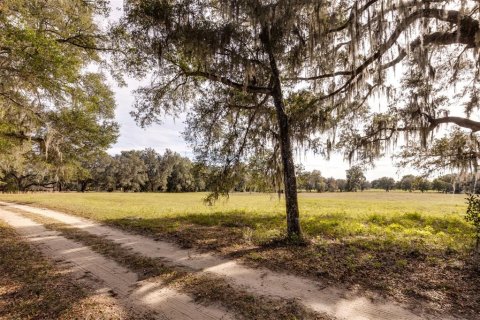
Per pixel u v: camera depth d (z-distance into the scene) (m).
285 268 6.09
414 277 5.35
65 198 33.56
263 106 9.99
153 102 10.23
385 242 8.00
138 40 8.67
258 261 6.62
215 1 7.92
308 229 10.08
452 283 4.98
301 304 4.43
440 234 8.82
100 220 13.48
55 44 6.97
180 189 89.06
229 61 7.89
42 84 7.46
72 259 7.00
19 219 14.01
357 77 8.62
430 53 7.60
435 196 47.62
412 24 6.87
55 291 5.05
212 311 4.25
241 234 9.69
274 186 10.73
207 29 7.39
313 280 5.40
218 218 13.87
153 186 92.56
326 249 7.37
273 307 4.34
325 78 9.78
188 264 6.50
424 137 8.45
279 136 9.41
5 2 6.53
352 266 6.00
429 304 4.34
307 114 8.62
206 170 10.66
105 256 7.24
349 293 4.80
